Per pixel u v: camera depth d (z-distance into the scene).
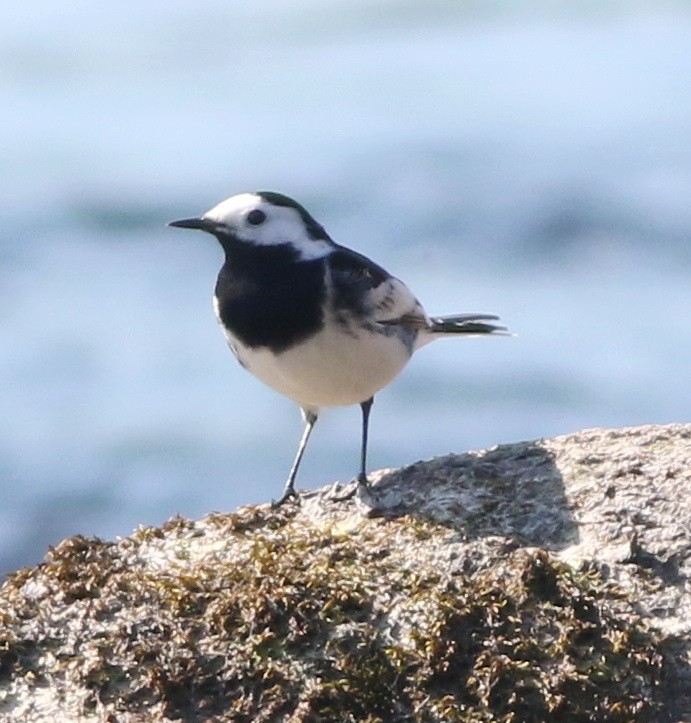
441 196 26.66
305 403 8.97
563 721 6.45
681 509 7.59
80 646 6.86
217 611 6.86
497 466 8.30
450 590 6.88
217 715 6.52
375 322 8.49
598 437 8.60
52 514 16.97
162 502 16.97
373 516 7.87
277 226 8.44
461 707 6.48
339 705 6.50
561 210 25.47
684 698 6.59
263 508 8.12
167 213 26.45
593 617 6.77
